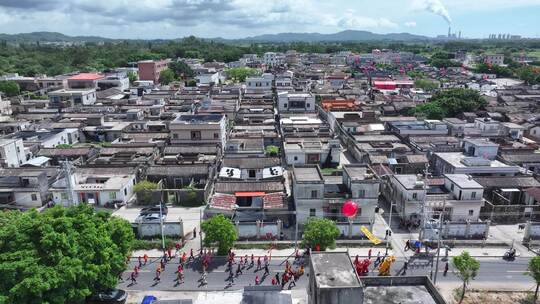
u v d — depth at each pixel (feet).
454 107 412.36
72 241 127.95
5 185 235.81
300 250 190.80
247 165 271.08
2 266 112.47
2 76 638.53
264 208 212.02
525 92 538.47
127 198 245.65
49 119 398.62
